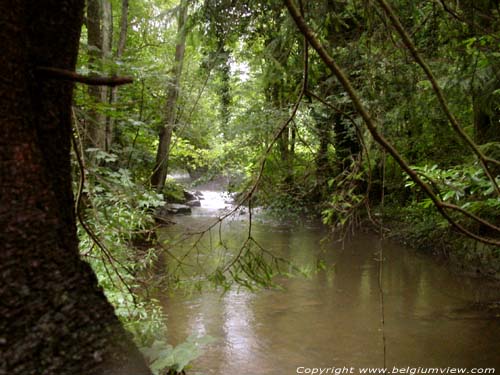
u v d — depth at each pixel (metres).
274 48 3.45
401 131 4.84
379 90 3.69
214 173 7.98
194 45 4.09
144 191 4.30
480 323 5.60
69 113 1.47
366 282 7.43
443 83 4.61
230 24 3.25
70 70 1.45
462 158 6.11
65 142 1.45
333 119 4.82
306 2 3.07
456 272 8.02
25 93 1.25
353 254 9.27
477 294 6.82
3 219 1.17
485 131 6.65
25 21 1.26
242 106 8.64
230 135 6.81
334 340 5.07
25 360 1.15
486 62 4.12
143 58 11.16
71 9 1.41
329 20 3.19
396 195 10.34
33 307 1.18
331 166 3.31
